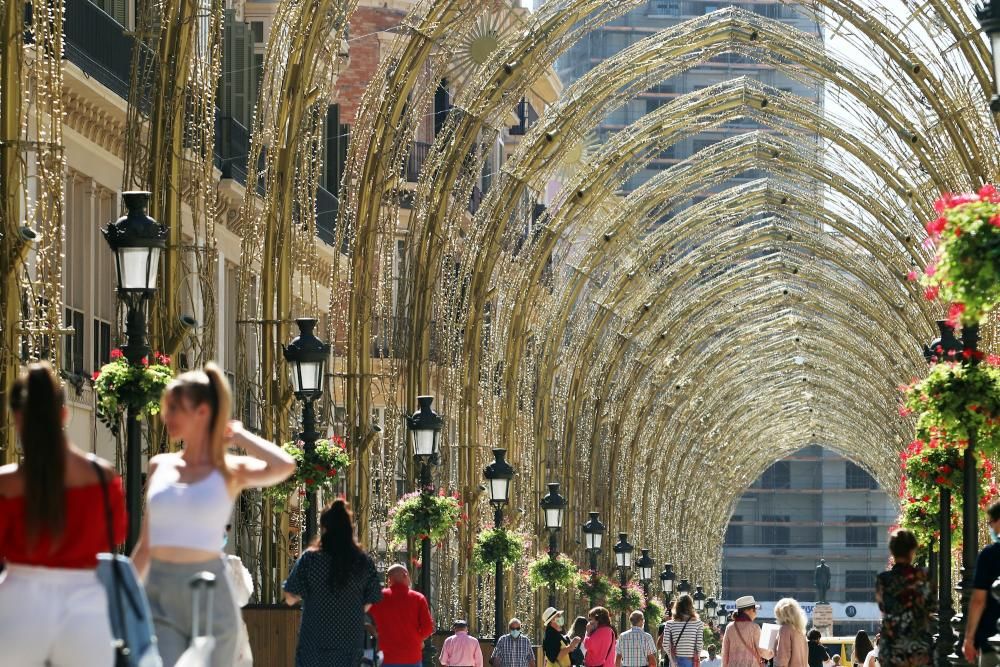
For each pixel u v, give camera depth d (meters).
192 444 16.70
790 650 48.16
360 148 59.94
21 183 32.34
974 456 38.88
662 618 133.25
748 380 175.25
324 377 57.81
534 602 95.62
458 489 76.75
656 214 103.50
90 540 14.42
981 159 63.31
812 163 97.69
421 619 32.09
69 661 14.15
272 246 52.00
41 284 32.25
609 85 78.88
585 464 117.50
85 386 56.88
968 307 24.75
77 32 55.44
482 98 68.25
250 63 74.88
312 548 26.69
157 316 41.12
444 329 70.44
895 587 31.95
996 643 24.02
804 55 76.50
